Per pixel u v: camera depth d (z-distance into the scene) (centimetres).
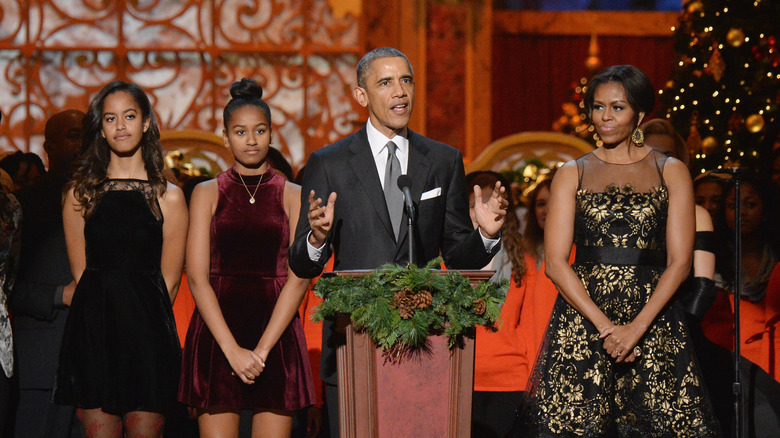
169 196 1424
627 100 1308
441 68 3819
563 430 1256
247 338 1365
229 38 3691
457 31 3825
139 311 1371
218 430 1366
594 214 1296
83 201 1397
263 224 1399
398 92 1242
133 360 1359
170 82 3656
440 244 1316
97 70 3644
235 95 1447
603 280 1280
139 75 3656
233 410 1373
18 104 3581
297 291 1361
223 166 2838
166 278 1417
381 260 1257
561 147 2836
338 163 1293
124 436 1419
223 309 1373
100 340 1362
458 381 1106
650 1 4119
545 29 4062
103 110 1406
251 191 1415
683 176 1303
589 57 4019
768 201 1739
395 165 1281
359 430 1097
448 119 3825
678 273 1264
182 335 1689
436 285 1082
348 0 3738
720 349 1669
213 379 1352
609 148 1337
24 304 1513
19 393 1533
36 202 1598
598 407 1252
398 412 1098
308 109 3700
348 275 1103
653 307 1245
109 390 1349
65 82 3619
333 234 1288
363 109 3709
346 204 1280
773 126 2128
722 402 1655
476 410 1641
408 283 1078
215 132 3656
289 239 1416
